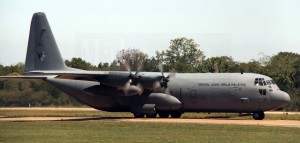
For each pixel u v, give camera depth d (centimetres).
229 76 12469
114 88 12669
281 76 19688
